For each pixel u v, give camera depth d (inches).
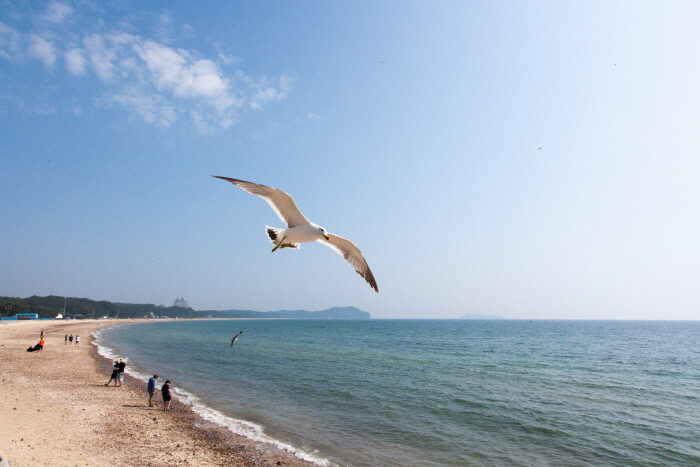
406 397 957.2
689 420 794.8
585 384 1185.4
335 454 585.3
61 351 1694.1
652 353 2266.2
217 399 903.7
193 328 5531.5
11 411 673.0
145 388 975.0
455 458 584.1
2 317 5017.2
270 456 564.4
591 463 576.1
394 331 4977.9
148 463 503.8
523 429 722.8
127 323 6732.3
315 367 1446.9
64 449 520.1
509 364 1625.2
